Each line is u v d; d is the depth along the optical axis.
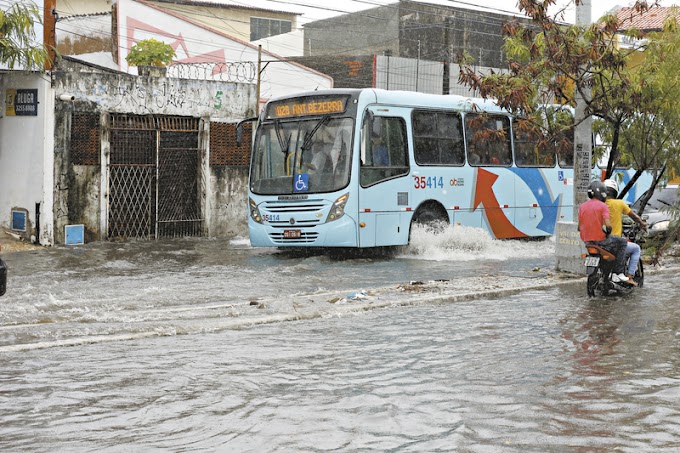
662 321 10.27
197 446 5.44
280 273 15.12
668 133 16.84
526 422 5.97
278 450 5.36
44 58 17.25
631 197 23.22
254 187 17.91
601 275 12.44
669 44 15.67
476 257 17.89
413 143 18.02
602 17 15.19
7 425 5.88
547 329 9.73
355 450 5.36
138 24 35.31
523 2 15.26
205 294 12.51
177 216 21.97
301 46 47.31
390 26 43.81
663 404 6.46
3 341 8.70
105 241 20.58
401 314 10.77
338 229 16.77
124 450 5.35
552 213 21.22
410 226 17.91
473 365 7.83
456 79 41.50
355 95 17.06
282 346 8.65
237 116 23.00
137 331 9.27
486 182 19.55
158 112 21.39
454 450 5.36
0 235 19.70
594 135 21.03
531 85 16.11
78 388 6.87
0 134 20.12
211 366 7.70
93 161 20.28
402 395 6.72
